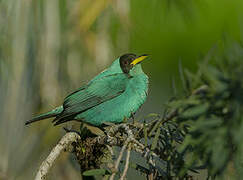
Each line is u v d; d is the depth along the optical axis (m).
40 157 8.66
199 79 3.15
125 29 8.57
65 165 8.29
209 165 3.10
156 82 15.38
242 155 2.83
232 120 2.85
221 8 13.18
